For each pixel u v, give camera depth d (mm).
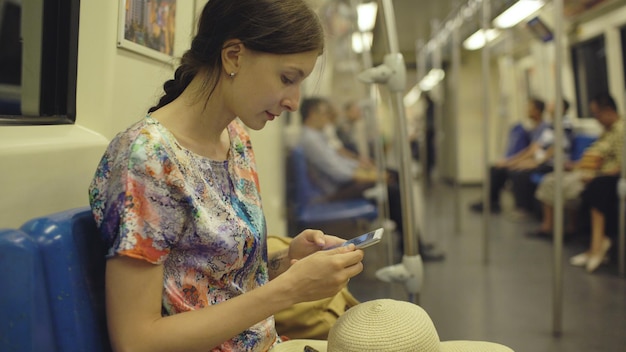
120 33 1281
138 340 818
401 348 894
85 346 820
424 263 4488
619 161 4215
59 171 1057
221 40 929
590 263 4035
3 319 719
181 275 930
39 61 1179
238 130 1166
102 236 858
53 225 828
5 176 913
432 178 12000
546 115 6770
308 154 4254
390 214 4457
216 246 937
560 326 2756
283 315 1456
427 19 7832
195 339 838
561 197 2748
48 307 783
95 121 1250
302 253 1180
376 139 3938
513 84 8461
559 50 2768
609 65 5391
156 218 844
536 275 3979
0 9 2600
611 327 2850
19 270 734
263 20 892
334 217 3777
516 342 2682
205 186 951
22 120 1098
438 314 3141
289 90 938
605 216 4098
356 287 3633
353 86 5988
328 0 3881
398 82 1682
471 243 5273
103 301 915
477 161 11172
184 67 1020
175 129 971
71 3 1201
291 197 3844
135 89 1393
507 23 6031
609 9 5230
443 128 11930
